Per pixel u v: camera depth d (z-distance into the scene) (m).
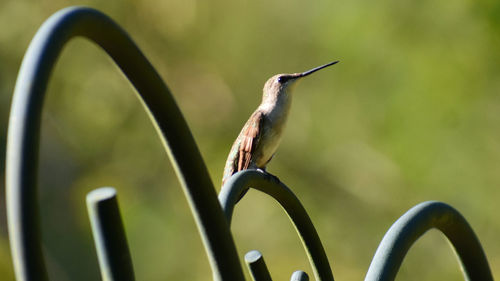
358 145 13.55
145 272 14.75
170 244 14.95
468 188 12.60
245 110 14.80
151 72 2.73
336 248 14.30
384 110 12.90
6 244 12.87
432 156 12.58
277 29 14.43
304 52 14.26
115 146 15.80
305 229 3.97
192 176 2.84
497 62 12.31
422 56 12.56
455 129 12.48
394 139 12.76
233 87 14.95
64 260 15.66
